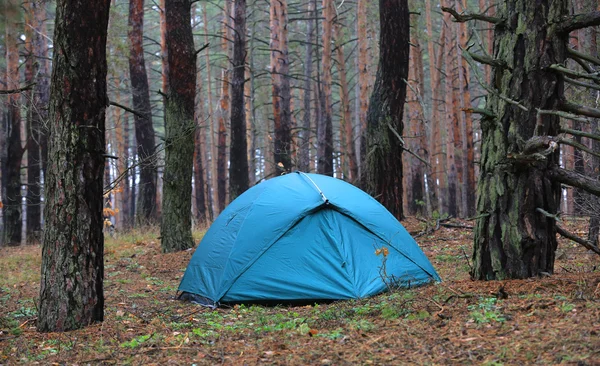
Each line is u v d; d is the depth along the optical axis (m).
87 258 6.14
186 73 12.40
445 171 31.44
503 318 4.61
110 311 7.32
